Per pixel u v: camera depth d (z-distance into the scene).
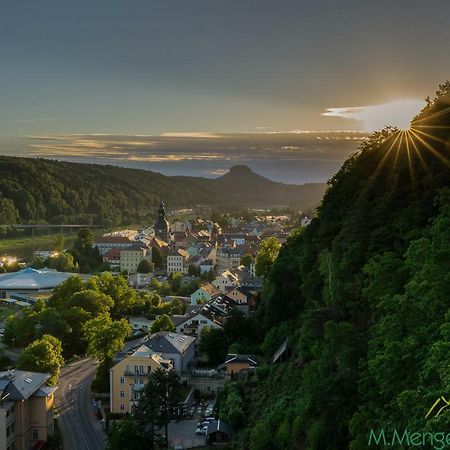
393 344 67.94
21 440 133.38
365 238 108.06
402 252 95.62
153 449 121.62
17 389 134.75
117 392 151.38
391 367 67.12
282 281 155.75
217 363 170.88
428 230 91.31
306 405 88.88
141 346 163.62
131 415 131.38
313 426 84.75
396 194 112.56
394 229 103.94
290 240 181.25
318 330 99.88
